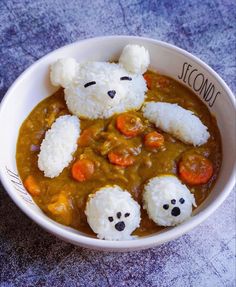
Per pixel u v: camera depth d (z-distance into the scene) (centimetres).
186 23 51
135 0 52
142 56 42
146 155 39
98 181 38
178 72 43
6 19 51
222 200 35
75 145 39
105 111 40
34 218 34
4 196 42
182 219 36
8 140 39
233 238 41
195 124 39
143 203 37
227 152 39
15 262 39
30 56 49
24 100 41
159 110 40
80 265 39
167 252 40
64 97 42
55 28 50
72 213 37
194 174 38
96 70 41
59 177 38
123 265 39
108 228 35
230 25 52
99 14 51
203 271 40
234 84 48
